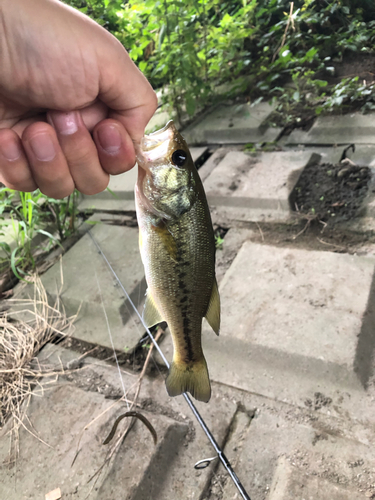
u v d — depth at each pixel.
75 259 0.52
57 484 0.28
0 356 0.41
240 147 0.69
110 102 0.20
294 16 0.74
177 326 0.22
